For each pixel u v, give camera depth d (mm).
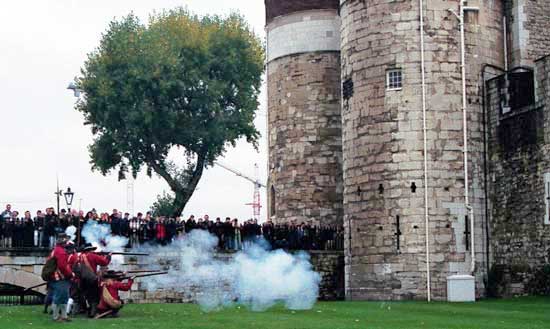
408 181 50219
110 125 69875
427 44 50781
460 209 50219
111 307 34750
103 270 35906
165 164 73750
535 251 48375
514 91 50500
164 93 68750
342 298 57344
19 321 32094
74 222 50688
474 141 51188
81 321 32375
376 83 51656
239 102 74000
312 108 65375
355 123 52844
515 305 43094
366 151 51938
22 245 50125
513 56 54531
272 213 67938
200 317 34406
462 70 51000
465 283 48875
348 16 53875
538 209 48125
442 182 50125
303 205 65000
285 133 66375
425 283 49438
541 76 48375
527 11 54531
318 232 59125
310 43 65750
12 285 50250
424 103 50406
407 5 51000
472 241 50250
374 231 51250
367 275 51469
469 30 51594
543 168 47812
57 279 32344
